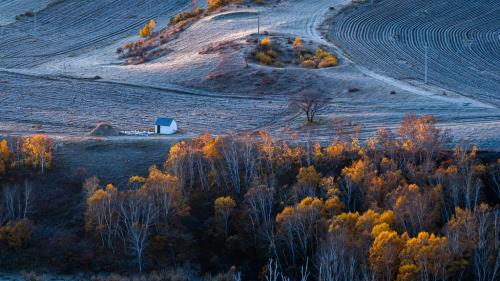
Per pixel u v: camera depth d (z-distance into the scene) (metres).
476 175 154.12
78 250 147.88
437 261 121.50
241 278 141.12
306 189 154.12
